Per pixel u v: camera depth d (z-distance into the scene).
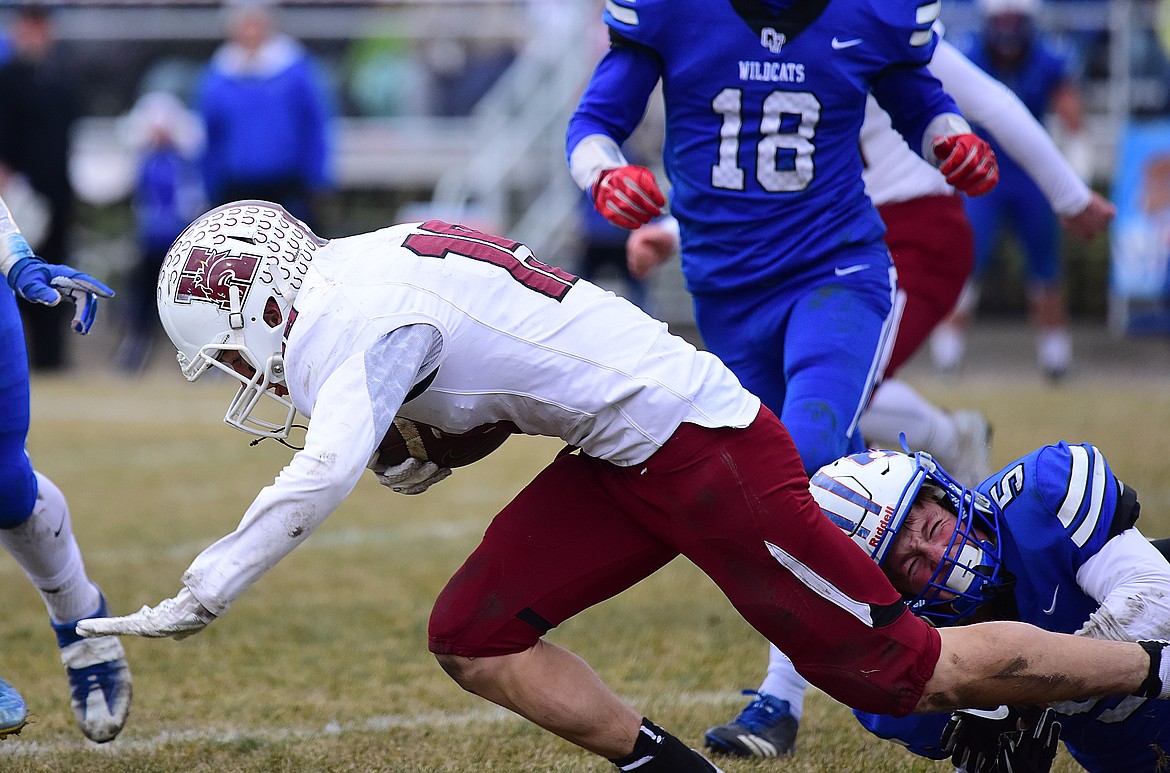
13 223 10.48
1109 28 50.12
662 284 48.72
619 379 9.30
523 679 9.73
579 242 43.09
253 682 14.20
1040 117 35.72
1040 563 9.80
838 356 12.46
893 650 9.17
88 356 51.72
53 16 54.59
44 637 15.89
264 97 38.75
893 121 13.48
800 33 12.84
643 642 15.41
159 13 54.53
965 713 9.82
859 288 13.02
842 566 9.22
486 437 9.88
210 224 9.28
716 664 14.58
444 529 21.75
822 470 9.95
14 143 41.47
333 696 13.75
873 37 12.89
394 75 53.81
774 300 13.26
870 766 11.55
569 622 16.30
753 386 13.59
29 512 11.54
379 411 8.71
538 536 9.75
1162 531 18.86
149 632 8.59
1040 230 35.62
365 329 8.91
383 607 17.14
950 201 16.34
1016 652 9.23
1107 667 9.30
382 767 11.55
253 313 9.12
